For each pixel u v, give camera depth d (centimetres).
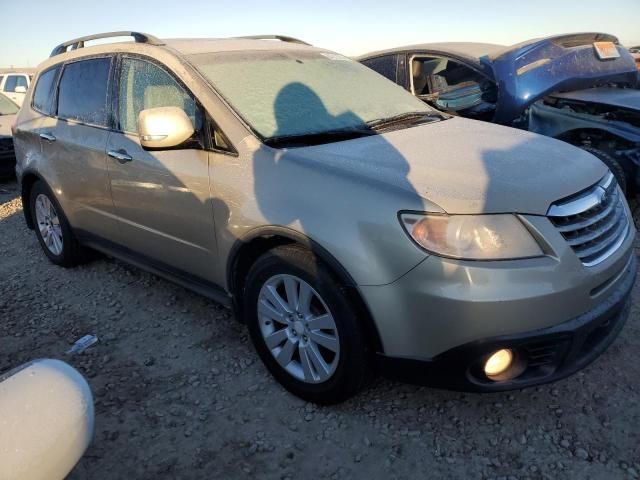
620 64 573
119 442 254
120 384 297
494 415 260
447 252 215
